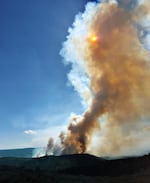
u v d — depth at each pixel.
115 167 106.75
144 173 83.06
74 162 140.25
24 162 137.50
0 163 132.50
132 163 105.25
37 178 63.59
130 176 77.88
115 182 69.94
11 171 68.94
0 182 57.81
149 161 102.06
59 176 74.19
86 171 111.56
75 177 76.94
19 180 59.34
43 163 136.50
